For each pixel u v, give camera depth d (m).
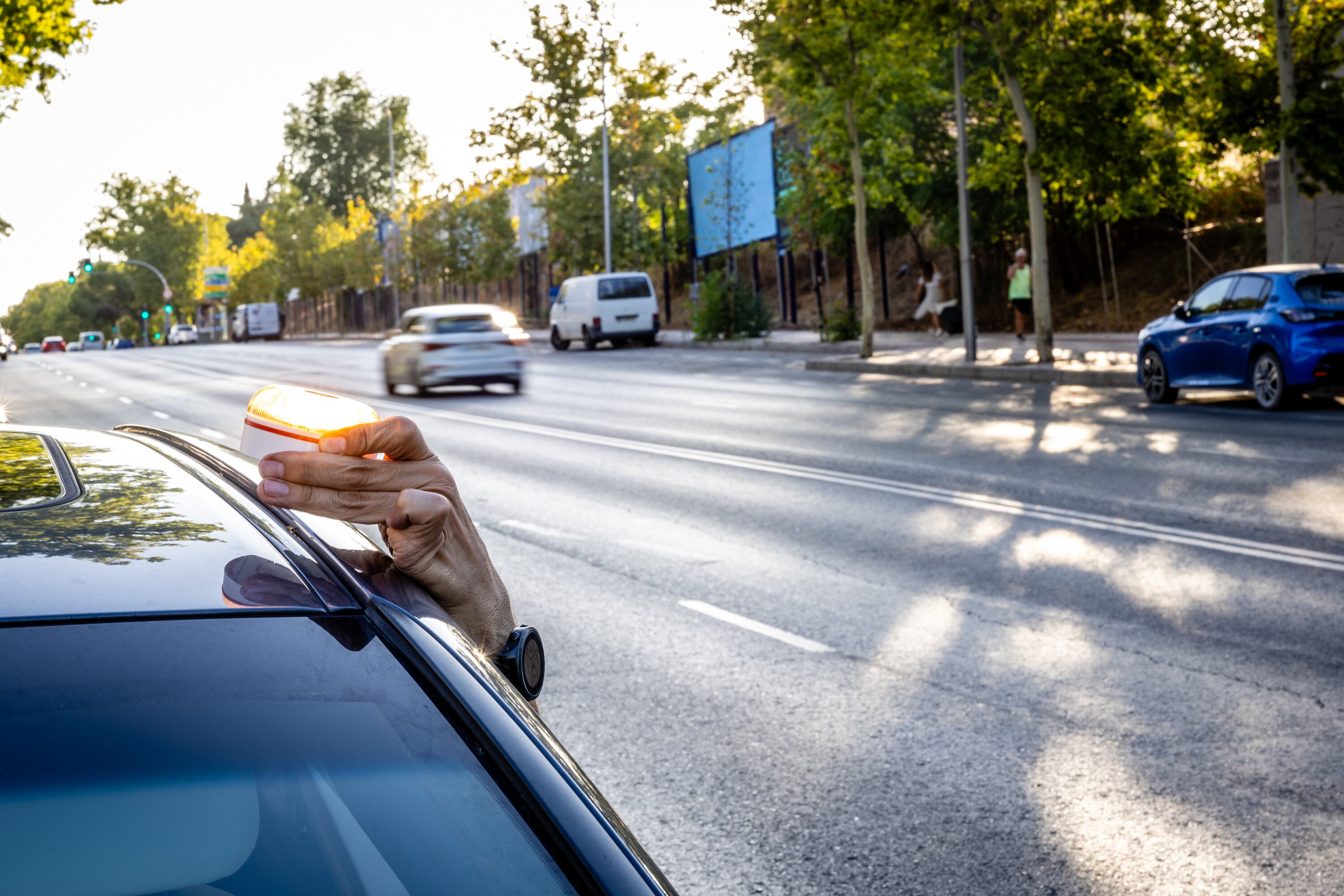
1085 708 5.51
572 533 9.94
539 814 1.38
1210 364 16.80
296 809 1.27
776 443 14.86
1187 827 4.32
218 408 23.44
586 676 6.12
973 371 23.00
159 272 122.69
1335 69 21.61
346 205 110.06
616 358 33.97
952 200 33.19
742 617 7.18
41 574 1.40
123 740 1.25
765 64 27.47
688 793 4.69
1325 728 5.20
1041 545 8.85
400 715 1.40
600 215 49.56
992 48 24.19
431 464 1.67
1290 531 8.97
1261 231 30.88
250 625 1.42
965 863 4.10
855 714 5.49
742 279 43.72
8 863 1.17
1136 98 22.77
